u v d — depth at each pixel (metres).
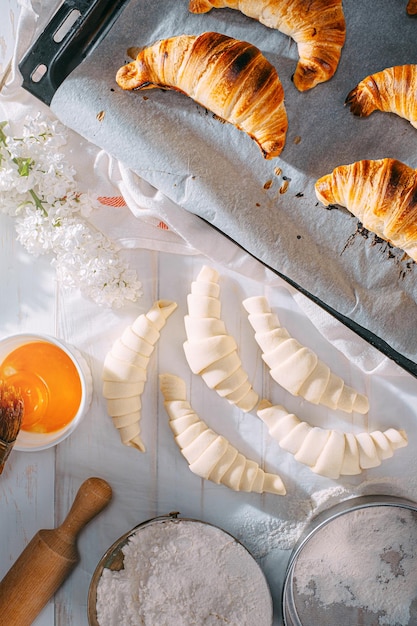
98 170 0.75
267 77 0.65
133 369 0.76
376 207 0.65
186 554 0.75
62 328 0.79
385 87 0.66
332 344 0.75
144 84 0.68
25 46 0.73
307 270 0.69
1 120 0.77
